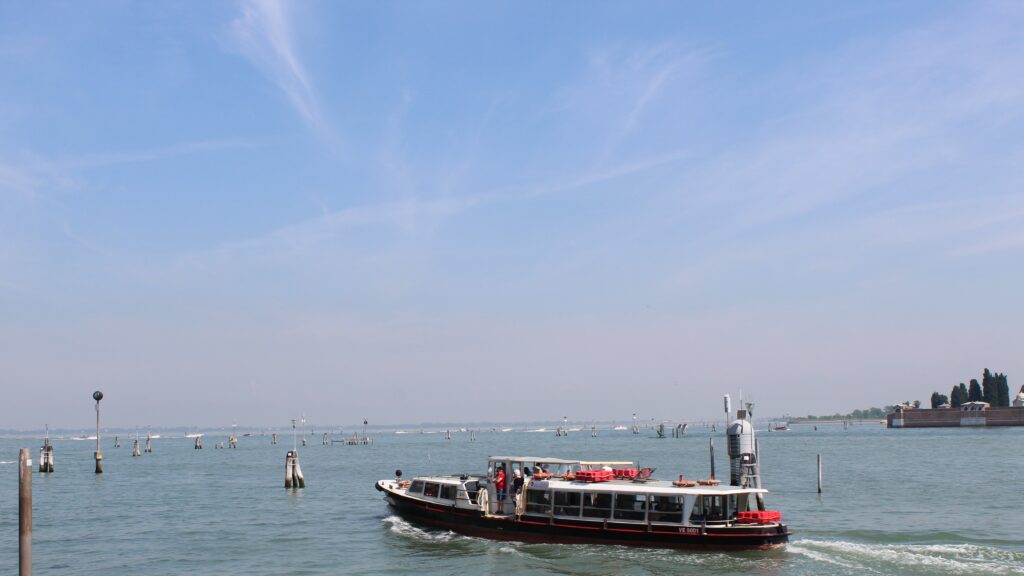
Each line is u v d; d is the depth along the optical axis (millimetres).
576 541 48406
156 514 69000
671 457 149000
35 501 79500
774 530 45344
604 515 48125
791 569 42438
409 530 57344
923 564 42969
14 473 120188
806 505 68812
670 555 45469
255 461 150750
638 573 42469
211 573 45562
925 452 145875
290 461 89938
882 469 107500
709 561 44188
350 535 56656
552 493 49969
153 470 125188
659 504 46750
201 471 122125
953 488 81625
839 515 62688
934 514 62969
